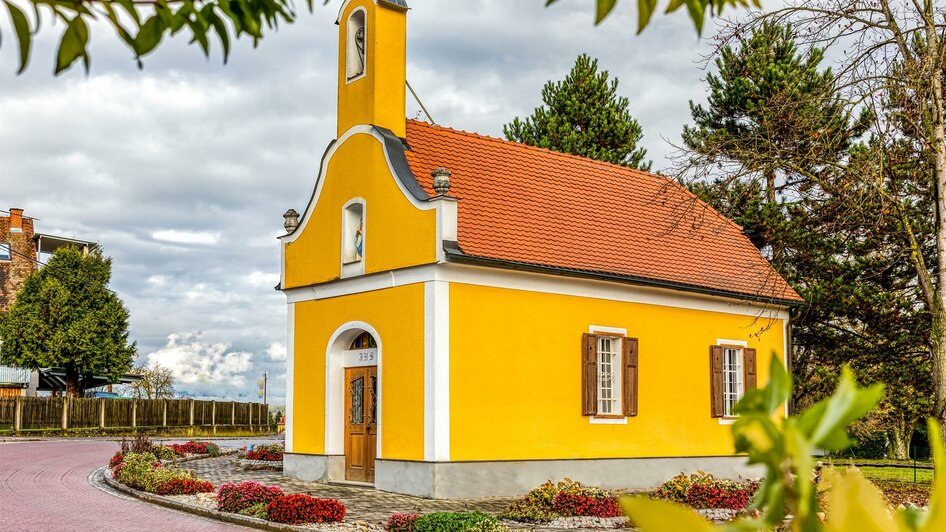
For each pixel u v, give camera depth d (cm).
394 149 2044
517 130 3916
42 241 6191
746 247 2625
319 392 2189
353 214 2150
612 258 2184
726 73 3052
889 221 2300
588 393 2081
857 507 101
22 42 227
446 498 1848
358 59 2181
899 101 1655
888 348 2602
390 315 1994
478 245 1953
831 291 2602
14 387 5462
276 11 333
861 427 2692
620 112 3922
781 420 106
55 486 2011
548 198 2258
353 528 1439
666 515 100
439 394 1869
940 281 1730
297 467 2206
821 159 1762
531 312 2020
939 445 99
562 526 1482
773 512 103
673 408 2245
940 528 96
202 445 2956
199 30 308
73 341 5072
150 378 6412
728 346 2384
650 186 2594
